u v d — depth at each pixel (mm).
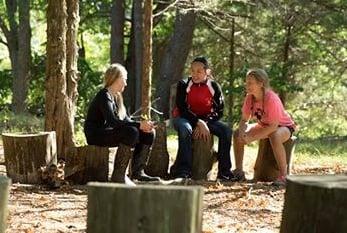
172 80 26797
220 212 8406
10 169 10109
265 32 30578
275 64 27250
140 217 4371
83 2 33750
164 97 26859
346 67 30141
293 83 30141
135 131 9867
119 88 10070
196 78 10914
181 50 26750
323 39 29172
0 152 13336
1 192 4730
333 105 32375
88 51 44219
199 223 4453
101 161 10203
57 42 10609
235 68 32062
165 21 33219
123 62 28625
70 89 10758
